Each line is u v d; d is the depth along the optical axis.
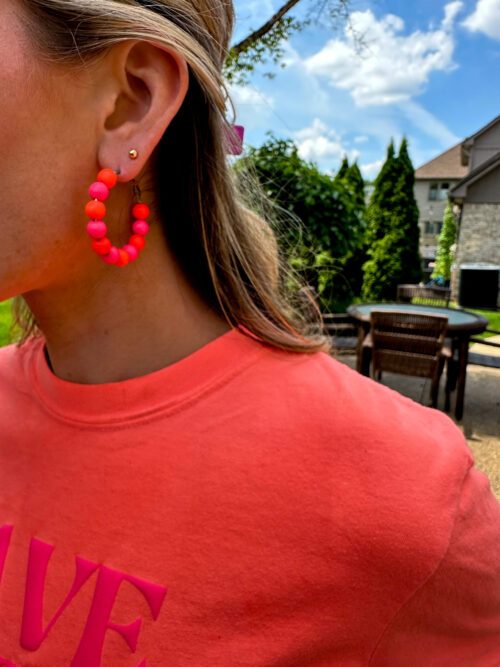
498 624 0.56
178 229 0.63
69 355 0.62
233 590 0.50
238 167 0.80
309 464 0.51
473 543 0.51
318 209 4.91
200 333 0.62
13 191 0.47
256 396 0.56
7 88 0.45
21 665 0.55
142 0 0.49
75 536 0.55
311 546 0.49
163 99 0.50
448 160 32.44
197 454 0.53
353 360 5.72
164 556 0.51
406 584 0.48
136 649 0.50
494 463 3.58
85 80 0.48
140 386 0.57
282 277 0.87
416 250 14.23
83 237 0.52
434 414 0.64
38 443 0.60
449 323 4.20
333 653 0.50
